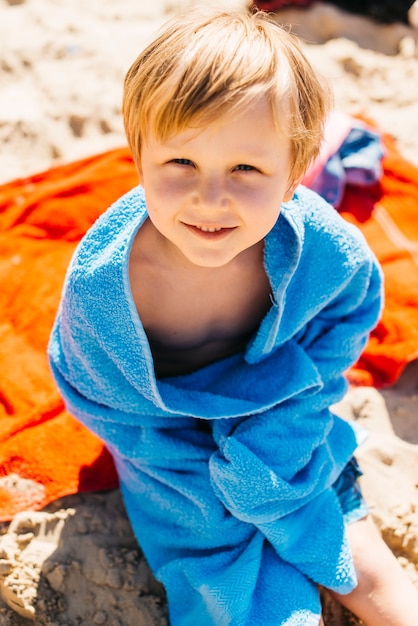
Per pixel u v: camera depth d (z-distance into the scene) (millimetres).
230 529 1514
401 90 2887
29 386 1922
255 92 1105
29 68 2768
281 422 1504
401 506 1705
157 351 1611
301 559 1494
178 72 1119
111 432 1558
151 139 1169
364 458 1803
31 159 2504
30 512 1674
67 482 1738
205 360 1661
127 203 1381
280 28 1260
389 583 1499
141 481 1581
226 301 1494
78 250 1404
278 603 1432
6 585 1558
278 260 1391
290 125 1164
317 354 1580
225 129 1104
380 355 1984
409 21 3215
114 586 1581
